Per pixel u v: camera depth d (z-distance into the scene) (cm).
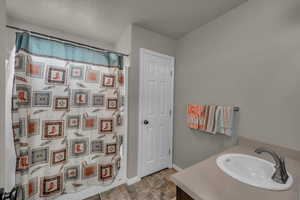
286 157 106
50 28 188
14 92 112
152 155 202
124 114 177
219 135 158
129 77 176
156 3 136
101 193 163
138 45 179
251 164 101
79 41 214
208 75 169
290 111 107
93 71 155
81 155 151
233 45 142
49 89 130
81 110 149
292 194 63
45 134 130
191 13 152
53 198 135
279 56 112
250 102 130
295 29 104
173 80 219
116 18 162
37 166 127
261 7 121
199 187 67
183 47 205
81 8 145
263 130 121
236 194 62
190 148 195
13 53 117
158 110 205
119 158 178
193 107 179
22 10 149
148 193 165
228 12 147
